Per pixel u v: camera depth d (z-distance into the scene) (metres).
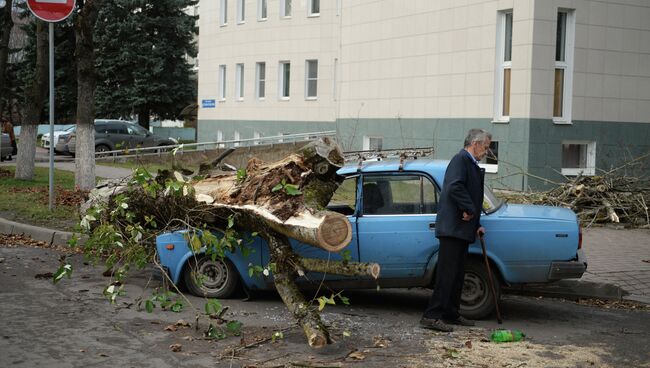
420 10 23.19
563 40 20.03
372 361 6.24
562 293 9.35
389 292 9.34
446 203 7.28
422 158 8.69
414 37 23.47
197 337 6.94
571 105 19.98
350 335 7.08
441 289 7.31
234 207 7.46
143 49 40.66
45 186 18.33
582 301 9.20
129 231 8.17
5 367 6.00
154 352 6.45
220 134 39.78
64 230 12.52
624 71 20.67
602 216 14.73
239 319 7.64
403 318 7.89
